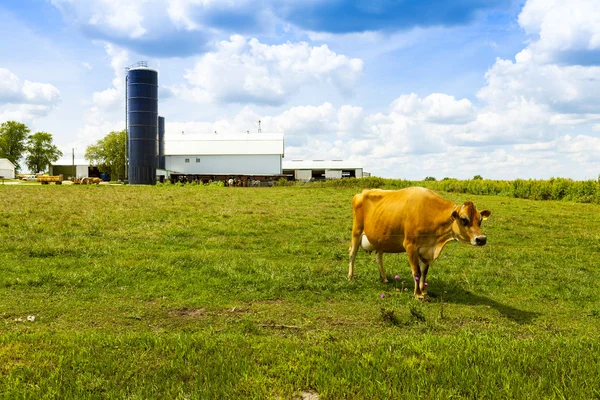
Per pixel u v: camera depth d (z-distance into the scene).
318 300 7.95
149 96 56.53
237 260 10.38
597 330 6.73
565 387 4.31
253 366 4.77
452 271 10.14
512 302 8.07
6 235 12.90
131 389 4.31
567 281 9.39
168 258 10.25
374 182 45.12
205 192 33.62
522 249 13.10
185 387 4.35
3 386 4.30
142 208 20.59
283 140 74.44
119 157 83.25
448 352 5.20
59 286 8.29
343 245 13.05
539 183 35.19
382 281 9.12
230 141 73.50
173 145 72.69
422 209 7.95
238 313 7.20
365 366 4.74
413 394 4.18
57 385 4.32
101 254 10.80
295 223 16.86
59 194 28.89
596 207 26.28
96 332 6.11
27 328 6.27
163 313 7.12
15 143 99.75
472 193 40.66
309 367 4.75
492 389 4.29
